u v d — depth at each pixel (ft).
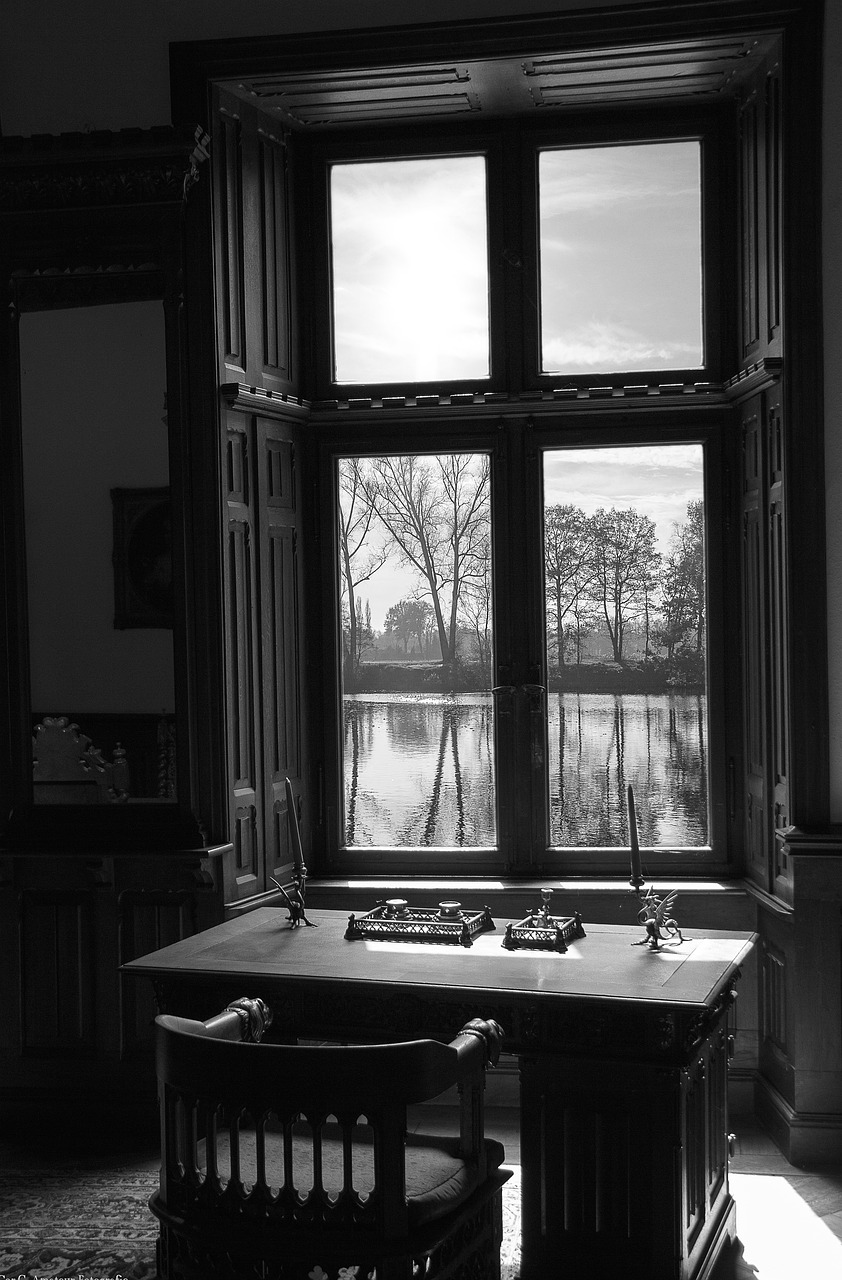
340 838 15.81
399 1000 10.12
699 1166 10.16
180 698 13.96
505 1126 13.99
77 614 14.25
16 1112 14.42
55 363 14.19
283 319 15.48
